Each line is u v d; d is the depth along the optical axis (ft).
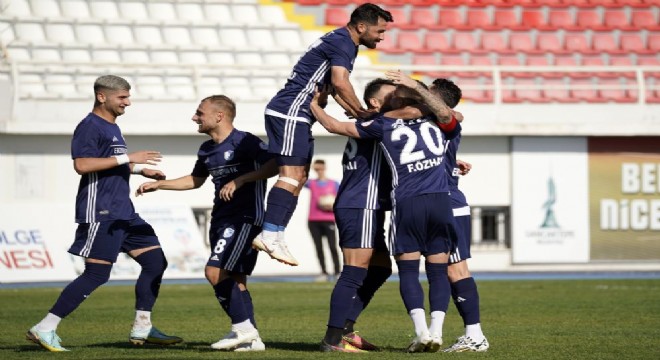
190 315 103.50
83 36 192.13
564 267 180.65
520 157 179.73
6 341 78.69
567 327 89.20
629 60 216.13
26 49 186.50
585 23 219.61
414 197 66.54
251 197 69.51
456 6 214.48
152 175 76.43
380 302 118.42
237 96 187.93
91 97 174.29
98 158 69.82
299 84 67.67
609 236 181.78
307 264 171.22
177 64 172.65
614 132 179.11
